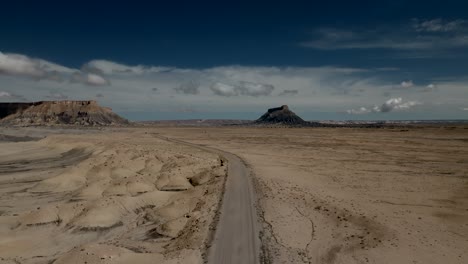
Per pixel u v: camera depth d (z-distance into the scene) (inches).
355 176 2709.2
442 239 1376.7
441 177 2682.1
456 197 2038.6
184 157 3671.3
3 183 2738.7
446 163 3427.7
